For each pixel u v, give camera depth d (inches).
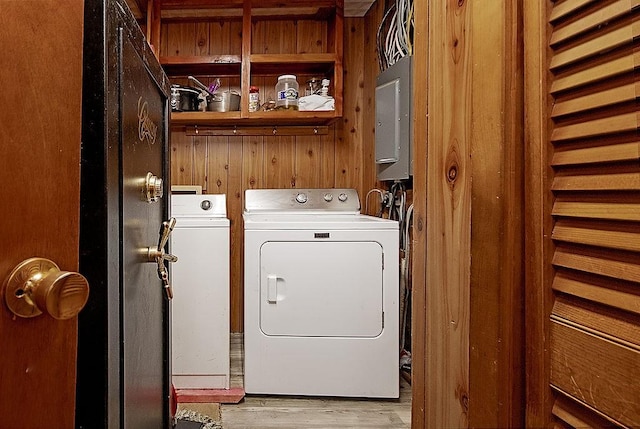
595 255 18.5
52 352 19.8
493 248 22.6
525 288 21.6
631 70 17.1
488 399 22.7
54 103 19.7
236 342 116.5
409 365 95.0
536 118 21.1
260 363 85.5
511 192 21.9
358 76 120.6
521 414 21.6
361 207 121.6
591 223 18.8
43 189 19.2
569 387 19.4
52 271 19.0
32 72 18.8
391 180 100.2
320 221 90.6
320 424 77.0
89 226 28.6
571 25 19.6
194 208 106.8
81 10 21.0
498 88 22.4
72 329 21.0
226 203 119.3
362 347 85.5
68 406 20.8
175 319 85.4
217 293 86.4
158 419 50.0
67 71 20.3
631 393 16.7
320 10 113.6
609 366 17.7
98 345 28.9
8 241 17.7
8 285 17.5
